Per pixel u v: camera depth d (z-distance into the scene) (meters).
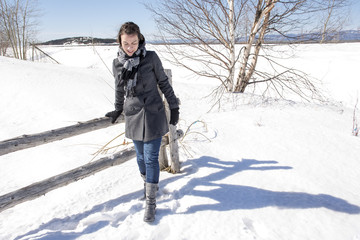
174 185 2.92
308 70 14.40
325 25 6.88
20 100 7.16
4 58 11.48
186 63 17.06
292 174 3.12
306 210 2.41
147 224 2.26
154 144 2.33
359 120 5.46
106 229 2.23
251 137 4.29
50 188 2.33
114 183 3.05
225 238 2.08
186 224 2.25
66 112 6.57
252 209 2.44
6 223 2.46
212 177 3.06
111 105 7.30
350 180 3.02
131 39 1.99
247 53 7.70
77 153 4.18
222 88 8.06
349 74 13.07
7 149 2.07
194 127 4.84
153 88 2.26
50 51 30.83
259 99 7.00
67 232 2.21
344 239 2.04
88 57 24.61
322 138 4.22
